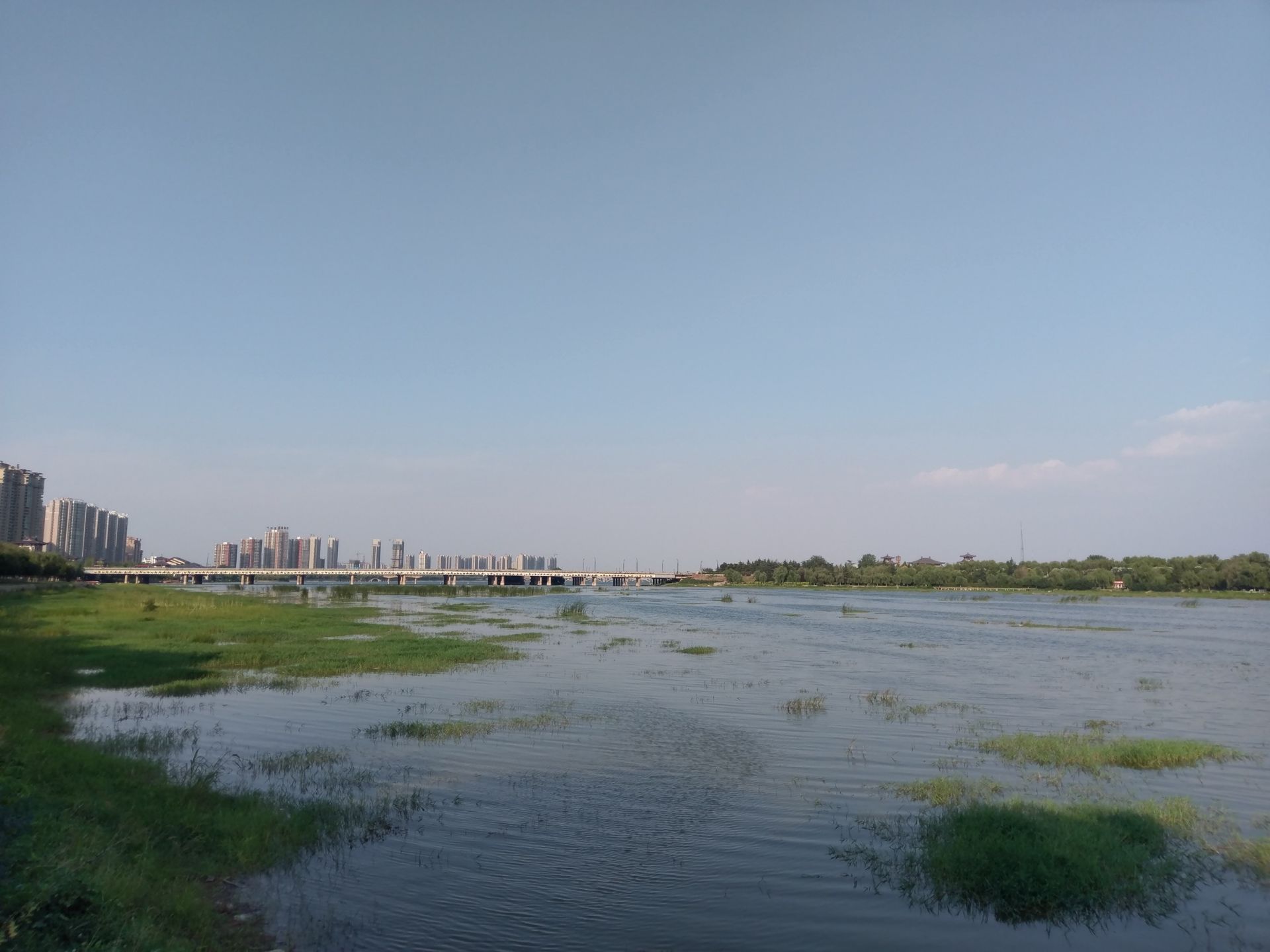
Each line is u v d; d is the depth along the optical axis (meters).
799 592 185.38
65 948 9.12
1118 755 22.02
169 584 179.38
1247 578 149.50
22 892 9.67
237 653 42.12
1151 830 15.20
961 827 14.95
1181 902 12.98
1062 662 45.91
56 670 35.19
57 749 18.28
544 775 20.09
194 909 11.39
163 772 18.45
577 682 35.66
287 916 12.08
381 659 41.03
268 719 26.67
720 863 14.48
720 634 63.12
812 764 21.33
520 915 12.33
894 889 13.38
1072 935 11.91
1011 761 21.81
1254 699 33.12
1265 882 13.71
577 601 123.44
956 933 11.98
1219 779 20.16
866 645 55.59
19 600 80.88
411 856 14.61
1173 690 35.84
